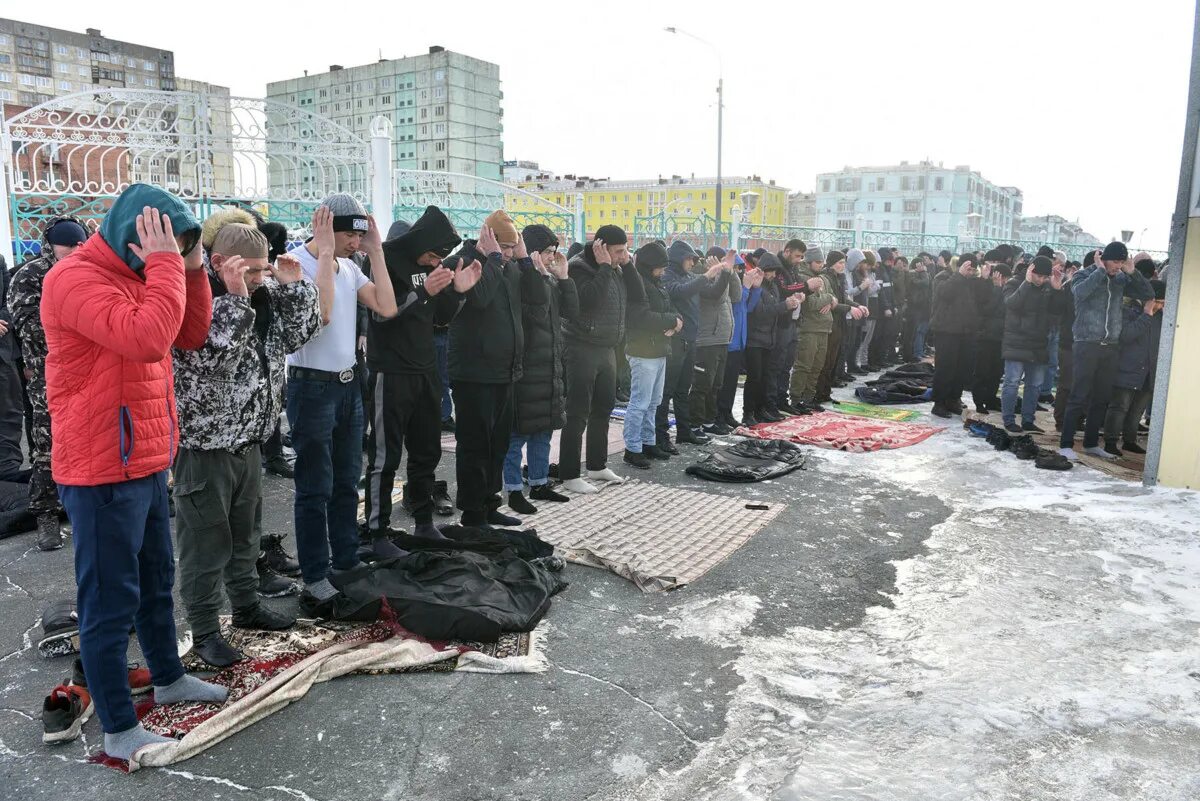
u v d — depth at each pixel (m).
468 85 96.19
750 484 6.22
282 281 3.19
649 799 2.46
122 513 2.44
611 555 4.42
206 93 7.80
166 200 2.37
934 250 22.12
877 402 10.16
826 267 10.11
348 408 3.78
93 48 113.38
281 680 2.97
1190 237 5.87
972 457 7.23
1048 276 8.02
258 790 2.47
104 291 2.29
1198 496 5.85
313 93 104.12
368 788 2.49
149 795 2.44
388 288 3.78
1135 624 3.74
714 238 15.17
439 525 4.95
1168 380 6.07
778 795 2.47
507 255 4.77
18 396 5.46
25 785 2.47
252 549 3.37
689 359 7.36
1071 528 5.18
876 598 4.05
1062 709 2.99
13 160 7.05
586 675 3.21
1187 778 2.59
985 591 4.13
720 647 3.49
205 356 2.90
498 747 2.71
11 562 4.31
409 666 3.19
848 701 3.04
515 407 5.07
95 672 2.50
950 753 2.70
